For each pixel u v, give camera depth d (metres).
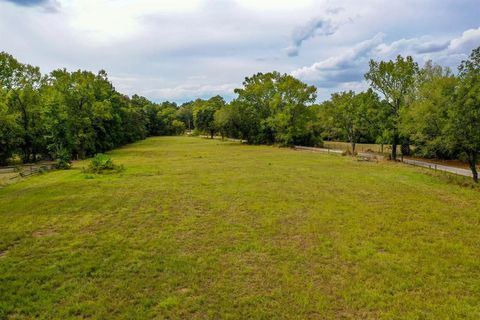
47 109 35.09
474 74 19.84
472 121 19.45
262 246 9.83
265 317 6.21
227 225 11.88
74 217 13.00
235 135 73.12
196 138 94.12
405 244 9.90
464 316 6.24
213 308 6.52
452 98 20.53
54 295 6.94
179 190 18.42
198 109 100.88
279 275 7.94
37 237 10.71
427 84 29.86
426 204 14.93
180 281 7.62
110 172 25.70
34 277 7.80
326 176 23.36
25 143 40.72
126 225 11.95
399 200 15.73
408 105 34.94
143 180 22.02
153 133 118.50
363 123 42.78
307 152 46.56
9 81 39.62
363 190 18.19
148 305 6.61
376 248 9.68
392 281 7.59
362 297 6.89
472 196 16.72
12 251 9.47
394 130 35.72
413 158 40.03
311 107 61.81
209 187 19.28
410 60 35.31
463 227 11.61
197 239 10.48
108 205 14.94
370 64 37.12
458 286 7.38
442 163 34.88
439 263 8.59
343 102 48.88
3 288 7.25
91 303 6.62
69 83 44.34
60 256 9.08
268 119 60.38
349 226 11.70
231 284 7.48
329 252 9.33
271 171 26.17
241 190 18.28
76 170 28.47
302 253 9.28
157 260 8.79
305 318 6.19
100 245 9.93
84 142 44.12
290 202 15.34
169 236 10.76
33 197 16.75
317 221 12.30
